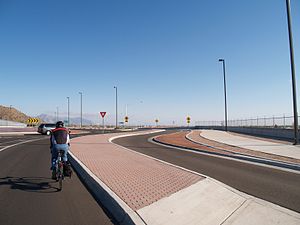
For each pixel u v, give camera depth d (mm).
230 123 66812
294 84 22641
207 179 9141
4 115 112750
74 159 13711
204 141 28438
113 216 6199
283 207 6992
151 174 9875
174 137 36594
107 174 9805
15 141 28562
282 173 11664
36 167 12305
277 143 25469
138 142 29172
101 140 27953
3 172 11055
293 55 22422
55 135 8672
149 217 5789
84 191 8281
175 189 7801
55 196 7703
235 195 7855
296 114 23031
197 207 6691
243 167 13172
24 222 5762
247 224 5957
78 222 5812
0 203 6996
